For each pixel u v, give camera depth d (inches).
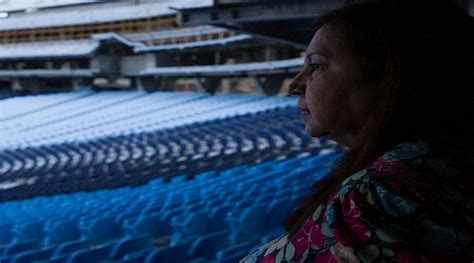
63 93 1402.6
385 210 29.6
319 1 328.5
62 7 1515.7
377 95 34.4
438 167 31.4
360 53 34.4
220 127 833.5
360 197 30.7
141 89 1326.3
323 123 36.3
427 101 34.0
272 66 962.1
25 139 967.0
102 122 1055.0
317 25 38.5
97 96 1322.6
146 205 356.8
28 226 303.0
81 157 781.9
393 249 28.4
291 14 352.5
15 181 674.8
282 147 639.8
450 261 28.4
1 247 251.4
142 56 1288.1
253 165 545.6
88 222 288.8
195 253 201.9
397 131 34.3
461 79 34.9
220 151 685.3
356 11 35.6
